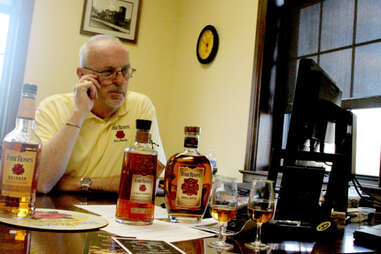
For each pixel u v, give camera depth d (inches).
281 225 34.3
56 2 128.0
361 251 31.1
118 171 67.1
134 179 32.0
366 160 82.3
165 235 29.1
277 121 105.9
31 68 123.3
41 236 25.1
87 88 56.5
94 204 43.1
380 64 80.0
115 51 60.7
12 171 28.7
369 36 83.4
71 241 24.6
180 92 141.9
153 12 145.6
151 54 144.5
